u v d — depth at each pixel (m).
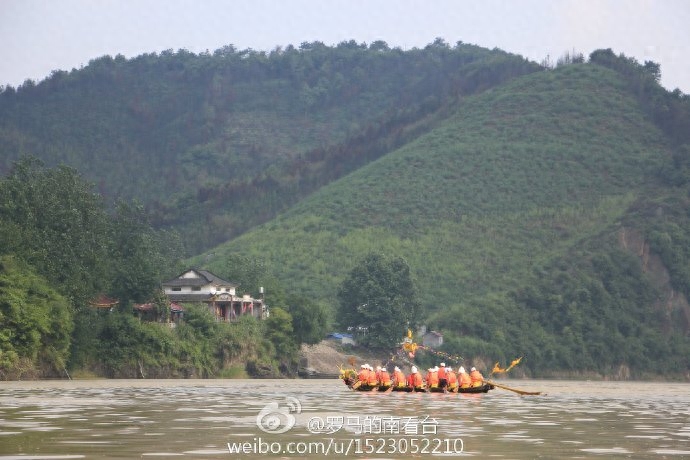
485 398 86.19
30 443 43.44
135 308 154.25
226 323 163.12
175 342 146.88
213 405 70.94
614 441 47.28
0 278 122.44
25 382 114.56
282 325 172.50
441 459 40.03
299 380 154.12
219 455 40.25
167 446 42.94
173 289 176.75
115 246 171.25
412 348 124.88
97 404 70.69
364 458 40.19
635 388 140.88
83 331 135.12
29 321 121.44
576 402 85.25
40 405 68.69
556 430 52.72
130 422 54.38
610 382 199.12
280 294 191.38
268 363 163.62
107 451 40.97
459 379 93.31
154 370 142.12
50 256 136.62
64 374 127.88
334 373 183.00
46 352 125.56
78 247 143.00
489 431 51.41
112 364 138.00
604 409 74.12
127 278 153.00
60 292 132.88
